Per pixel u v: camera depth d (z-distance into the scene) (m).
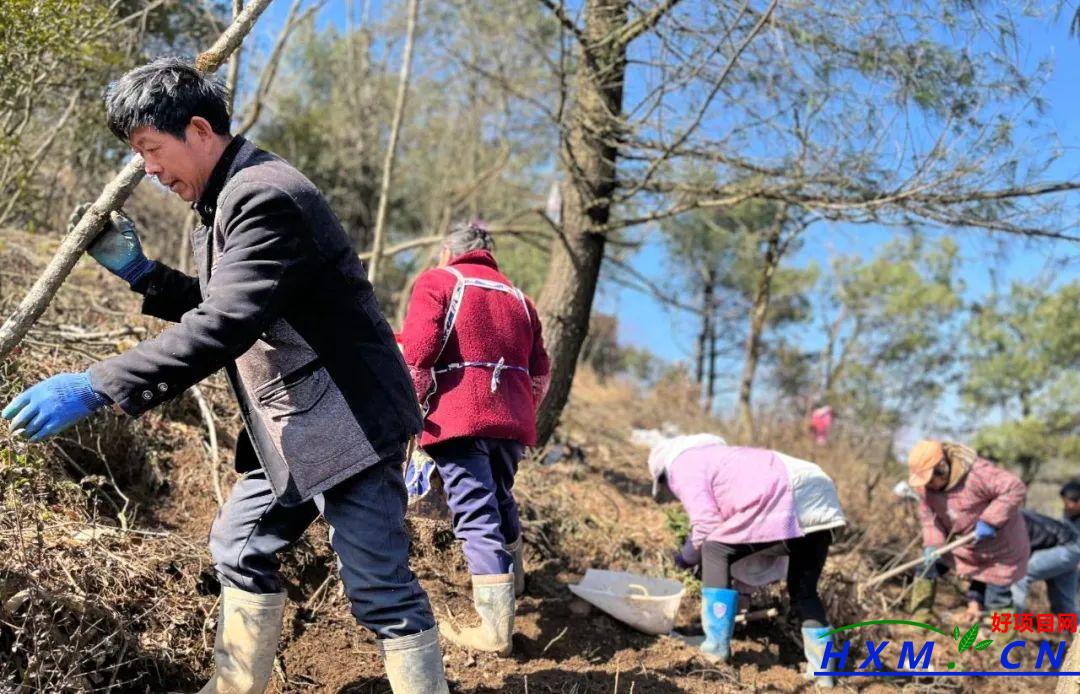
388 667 2.17
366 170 13.41
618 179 4.91
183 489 3.34
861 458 9.04
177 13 4.82
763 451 3.67
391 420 2.09
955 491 4.72
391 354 2.13
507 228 7.41
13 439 2.59
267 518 2.26
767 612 3.84
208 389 3.92
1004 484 4.61
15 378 3.06
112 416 3.27
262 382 2.07
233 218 1.91
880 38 3.87
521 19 5.58
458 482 3.06
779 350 18.03
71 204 5.42
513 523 3.38
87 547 2.64
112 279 5.14
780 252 8.32
